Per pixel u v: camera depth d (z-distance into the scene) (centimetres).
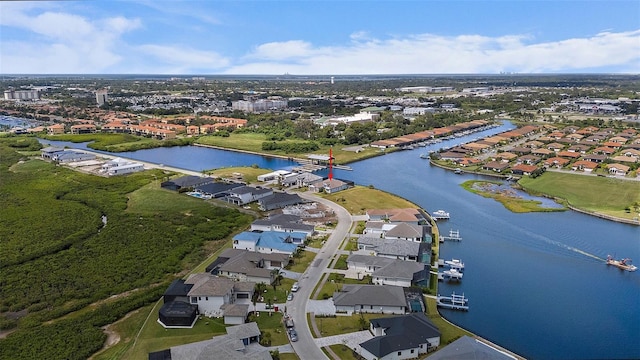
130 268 10425
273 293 9288
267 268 10512
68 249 11562
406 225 12275
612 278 10419
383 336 7369
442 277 10294
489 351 6938
